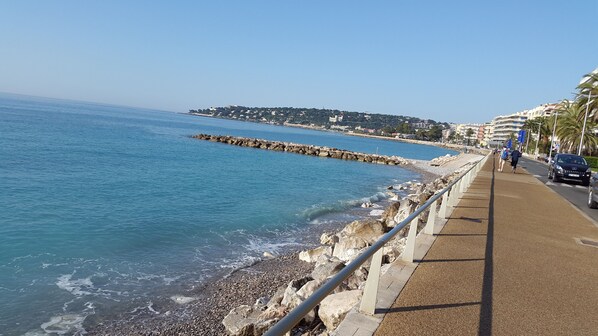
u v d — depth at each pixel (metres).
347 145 125.69
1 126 61.97
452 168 61.91
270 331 2.05
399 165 64.69
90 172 29.69
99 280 10.87
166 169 35.25
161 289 10.53
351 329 4.31
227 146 73.00
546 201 16.30
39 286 10.20
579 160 26.81
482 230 9.79
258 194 26.00
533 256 7.87
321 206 23.12
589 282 6.60
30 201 19.27
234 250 14.13
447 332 4.40
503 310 5.13
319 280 8.27
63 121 92.38
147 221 17.23
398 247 9.61
